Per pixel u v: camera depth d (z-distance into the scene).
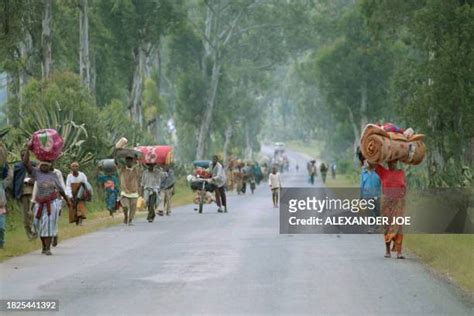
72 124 48.16
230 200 65.81
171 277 20.91
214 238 31.02
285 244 28.64
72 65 88.69
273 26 121.12
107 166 43.91
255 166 111.38
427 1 53.78
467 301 17.69
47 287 19.50
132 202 38.28
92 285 19.75
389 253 24.92
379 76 109.62
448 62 50.41
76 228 35.56
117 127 62.19
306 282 20.08
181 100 122.06
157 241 30.14
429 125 51.62
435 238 29.14
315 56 118.62
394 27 63.12
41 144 28.02
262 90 142.50
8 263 23.95
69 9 79.00
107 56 92.81
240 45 125.12
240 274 21.36
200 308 16.78
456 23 50.72
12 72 75.94
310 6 121.50
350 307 16.94
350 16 109.31
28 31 70.69
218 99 127.38
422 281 20.30
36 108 50.16
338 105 115.69
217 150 153.00
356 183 97.62
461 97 50.31
